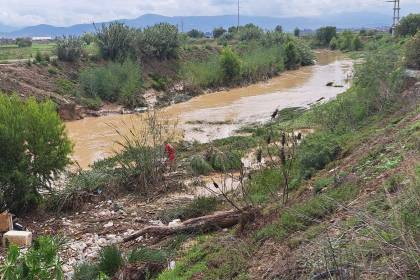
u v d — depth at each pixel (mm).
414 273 4469
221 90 44344
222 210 11398
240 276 6805
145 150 15297
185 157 18016
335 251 5258
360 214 5434
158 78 42156
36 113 12977
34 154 12852
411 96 16438
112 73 36406
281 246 7125
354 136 13484
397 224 4898
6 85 29734
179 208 12383
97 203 13625
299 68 64562
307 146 13711
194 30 100812
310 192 9547
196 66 44844
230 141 21312
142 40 44656
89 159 20734
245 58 53219
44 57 37062
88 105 32469
